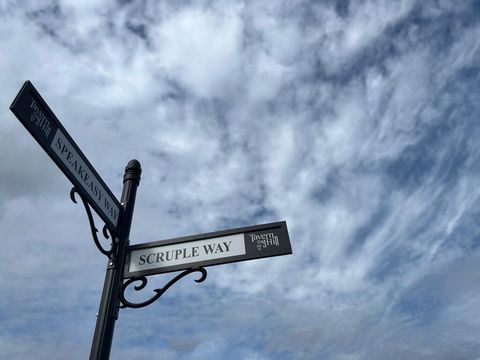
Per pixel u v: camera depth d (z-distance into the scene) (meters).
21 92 2.64
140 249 3.66
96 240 3.26
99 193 3.37
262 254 3.59
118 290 3.31
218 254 3.62
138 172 4.14
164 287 3.38
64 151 3.00
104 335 2.97
